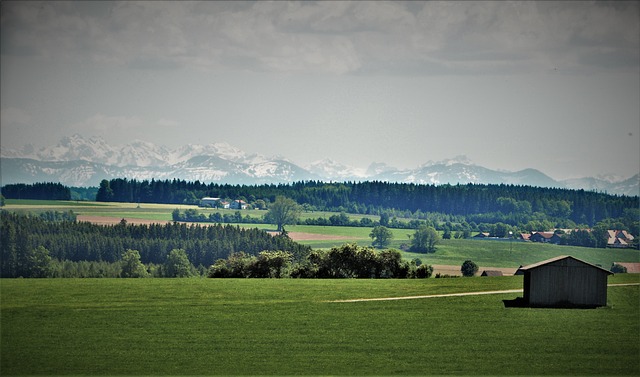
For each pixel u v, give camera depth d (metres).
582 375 189.75
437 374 190.12
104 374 190.38
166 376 189.25
